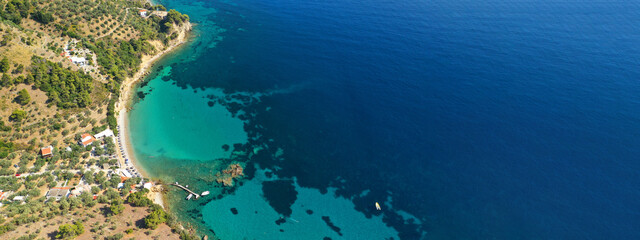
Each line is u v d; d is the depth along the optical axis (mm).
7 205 87375
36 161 102188
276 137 127312
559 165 113125
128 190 100125
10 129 104375
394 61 168625
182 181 109312
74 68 128875
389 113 137500
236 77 159000
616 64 159500
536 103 139000
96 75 133125
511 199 104188
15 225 81875
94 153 110250
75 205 91500
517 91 145875
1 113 105188
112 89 133250
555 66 160000
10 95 108188
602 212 99312
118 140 119938
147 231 89125
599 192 104562
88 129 116750
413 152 120500
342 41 186625
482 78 154500
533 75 154750
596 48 172125
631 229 95000
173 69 162000
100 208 93500
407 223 100375
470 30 193375
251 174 113500
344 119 135250
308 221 101062
